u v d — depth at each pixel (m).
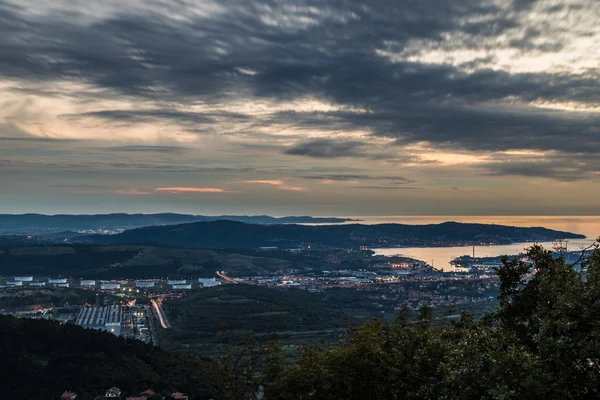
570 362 11.79
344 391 15.81
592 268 13.31
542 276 14.91
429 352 14.92
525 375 11.11
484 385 11.64
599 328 11.61
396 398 15.12
